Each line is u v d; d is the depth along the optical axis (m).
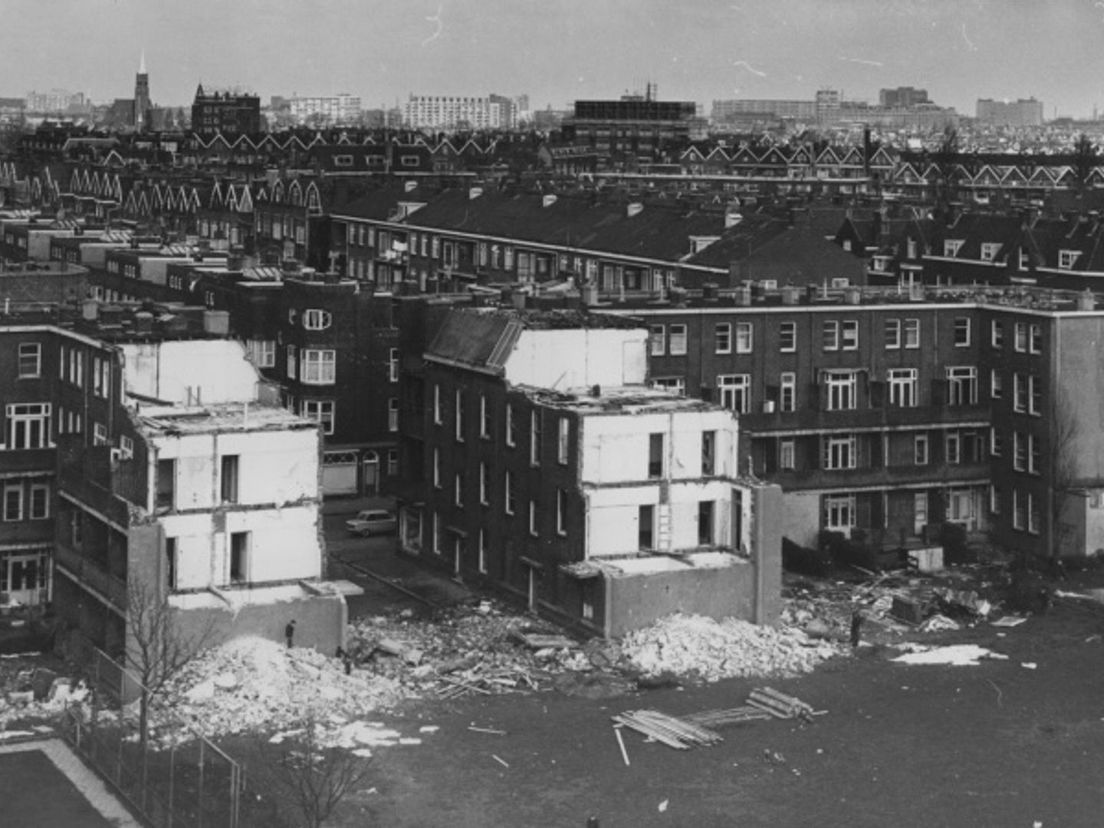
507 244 198.88
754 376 129.62
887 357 133.00
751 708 93.00
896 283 194.38
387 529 132.62
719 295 133.62
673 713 91.94
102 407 102.50
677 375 127.38
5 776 80.69
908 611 110.50
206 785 78.38
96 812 76.62
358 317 146.00
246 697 90.62
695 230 178.25
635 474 107.12
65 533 102.19
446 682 95.94
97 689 87.81
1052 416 128.25
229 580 99.25
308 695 91.56
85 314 112.75
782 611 111.44
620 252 181.00
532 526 110.56
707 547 108.75
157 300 161.25
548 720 90.75
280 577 100.38
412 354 127.19
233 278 154.38
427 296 135.50
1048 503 128.62
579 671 98.31
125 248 181.50
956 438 134.12
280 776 80.88
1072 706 94.69
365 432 147.00
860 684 97.75
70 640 97.38
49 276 134.50
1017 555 126.75
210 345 107.31
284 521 100.06
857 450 131.25
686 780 82.94
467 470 117.56
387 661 99.12
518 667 98.88
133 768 80.31
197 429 98.25
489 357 115.44
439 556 121.38
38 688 92.06
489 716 91.06
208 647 94.50
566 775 83.12
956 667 101.19
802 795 81.31
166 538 94.75
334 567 121.88
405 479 125.75
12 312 113.31
